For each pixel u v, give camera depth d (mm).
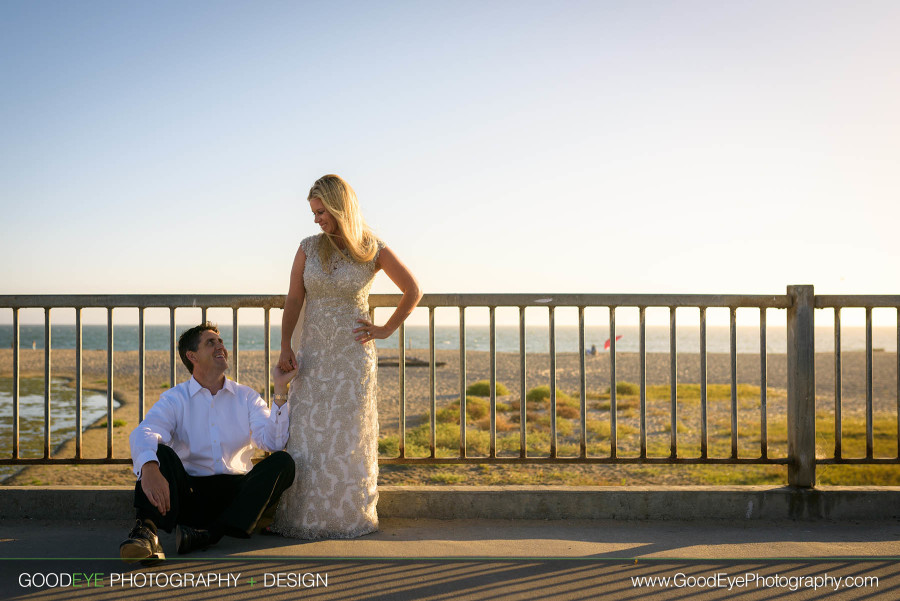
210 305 3561
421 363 41062
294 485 3123
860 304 3656
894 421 13117
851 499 3498
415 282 3213
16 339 3613
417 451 9344
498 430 12242
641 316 3719
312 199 3090
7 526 3316
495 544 3029
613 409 3727
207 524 3102
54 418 14758
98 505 3447
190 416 3123
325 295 3158
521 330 3684
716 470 8109
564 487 3588
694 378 34938
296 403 3180
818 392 22750
